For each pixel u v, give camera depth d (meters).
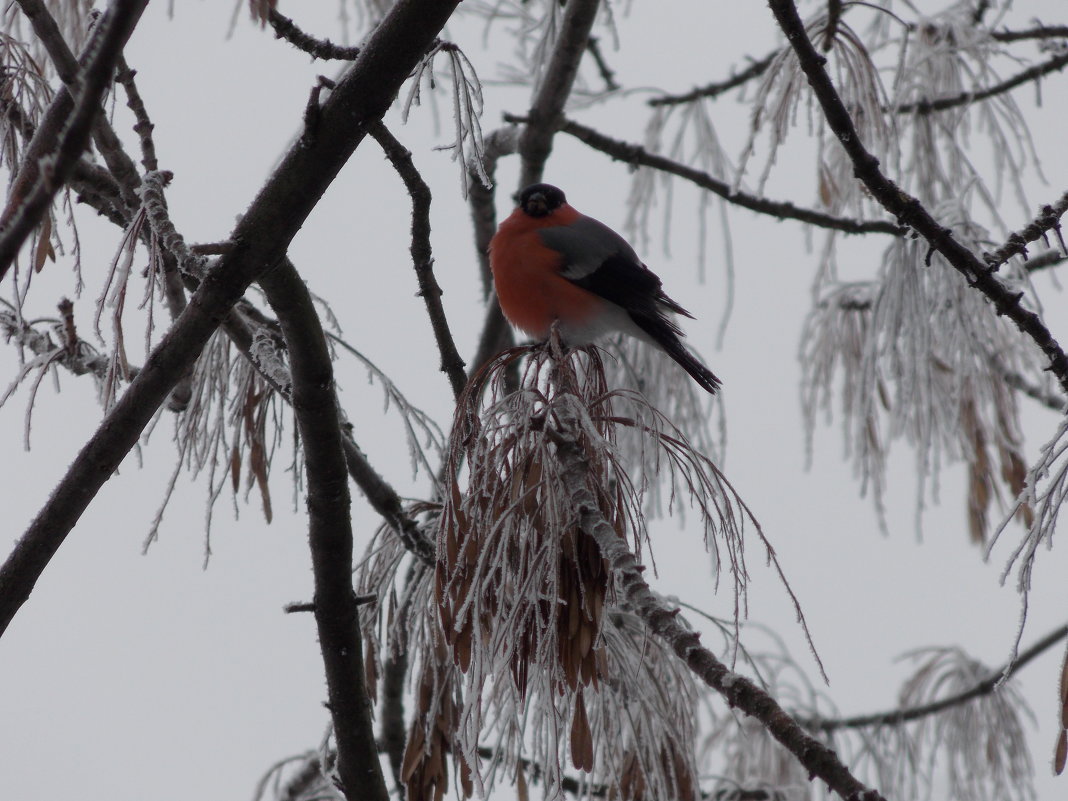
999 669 10.21
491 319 10.04
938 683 10.45
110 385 5.23
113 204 6.74
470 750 4.32
